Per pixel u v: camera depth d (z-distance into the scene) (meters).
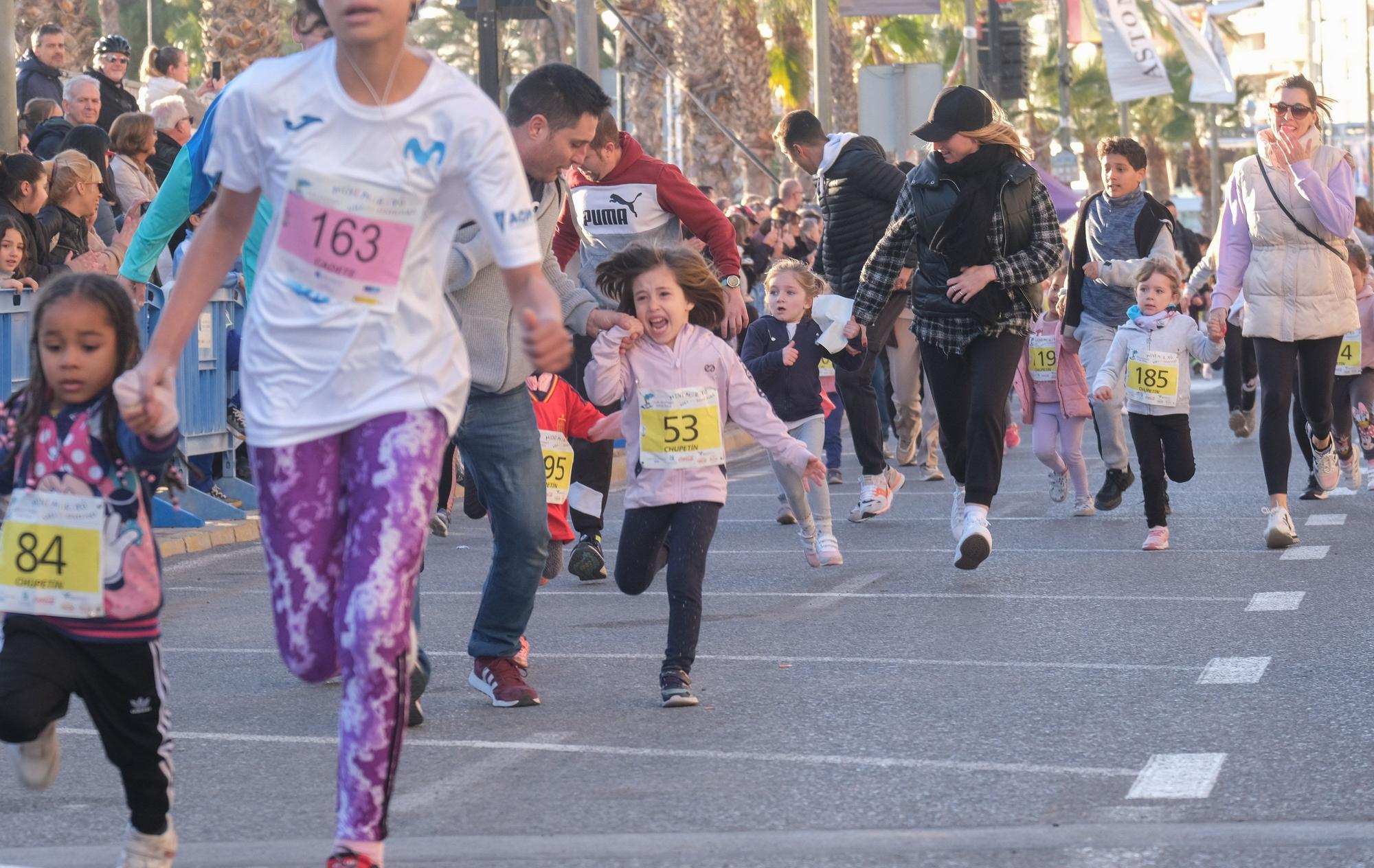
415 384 5.83
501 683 9.57
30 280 15.60
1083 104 83.25
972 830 6.96
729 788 7.74
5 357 15.36
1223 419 29.38
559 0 54.31
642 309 9.83
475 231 8.86
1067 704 9.30
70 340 5.93
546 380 12.20
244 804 7.67
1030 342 17.55
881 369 24.16
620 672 10.48
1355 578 13.20
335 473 5.87
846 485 21.12
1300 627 11.30
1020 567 14.39
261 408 5.84
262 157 5.80
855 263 17.92
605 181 12.47
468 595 13.70
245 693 10.08
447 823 7.26
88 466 5.98
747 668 10.52
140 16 71.00
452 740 8.80
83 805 7.71
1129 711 9.09
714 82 45.91
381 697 5.70
